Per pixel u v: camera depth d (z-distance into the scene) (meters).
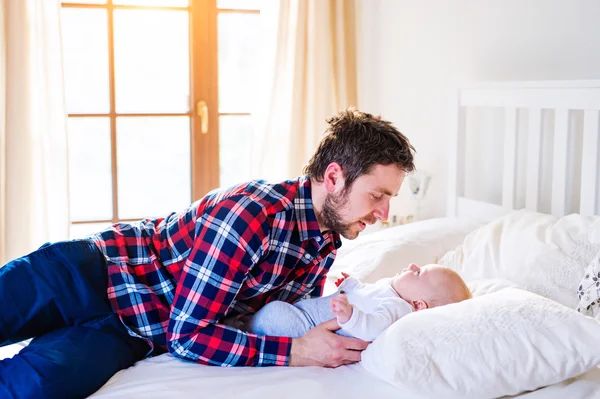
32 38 2.81
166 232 1.54
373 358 1.34
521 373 1.24
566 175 2.09
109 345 1.41
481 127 2.61
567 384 1.27
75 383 1.29
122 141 3.19
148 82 3.19
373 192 1.41
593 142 1.96
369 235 2.33
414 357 1.27
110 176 3.20
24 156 2.81
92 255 1.51
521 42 2.37
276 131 3.15
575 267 1.68
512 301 1.34
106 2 3.06
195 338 1.39
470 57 2.63
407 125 3.06
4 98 2.80
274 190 1.46
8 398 1.25
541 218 1.92
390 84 3.17
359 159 1.38
